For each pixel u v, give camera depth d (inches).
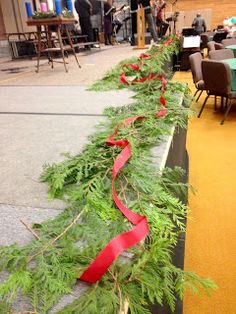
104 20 350.3
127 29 423.5
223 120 153.6
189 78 259.8
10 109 76.0
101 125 54.9
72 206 29.2
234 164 112.7
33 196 33.7
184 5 499.8
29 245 23.9
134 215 26.5
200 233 78.1
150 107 56.8
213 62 144.5
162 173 34.8
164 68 130.9
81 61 181.3
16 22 317.7
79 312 18.1
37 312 19.0
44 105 77.5
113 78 97.4
